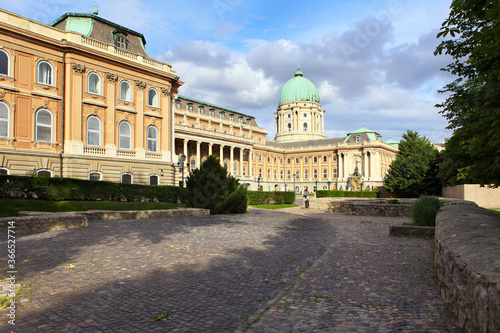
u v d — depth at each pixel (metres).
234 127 86.94
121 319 5.59
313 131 122.88
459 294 4.73
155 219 20.62
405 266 8.80
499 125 7.55
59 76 31.12
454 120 10.84
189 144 71.00
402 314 5.46
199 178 26.67
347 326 5.04
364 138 98.19
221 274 8.38
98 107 33.22
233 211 27.77
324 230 16.88
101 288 7.19
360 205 27.23
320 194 56.25
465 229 6.95
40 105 29.78
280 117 127.12
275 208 36.41
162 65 39.41
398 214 25.41
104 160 33.19
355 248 11.42
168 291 7.04
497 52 7.10
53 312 5.86
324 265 8.98
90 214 18.67
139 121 36.38
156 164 37.47
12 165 27.95
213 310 6.00
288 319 5.38
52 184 22.09
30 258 9.69
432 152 56.19
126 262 9.45
